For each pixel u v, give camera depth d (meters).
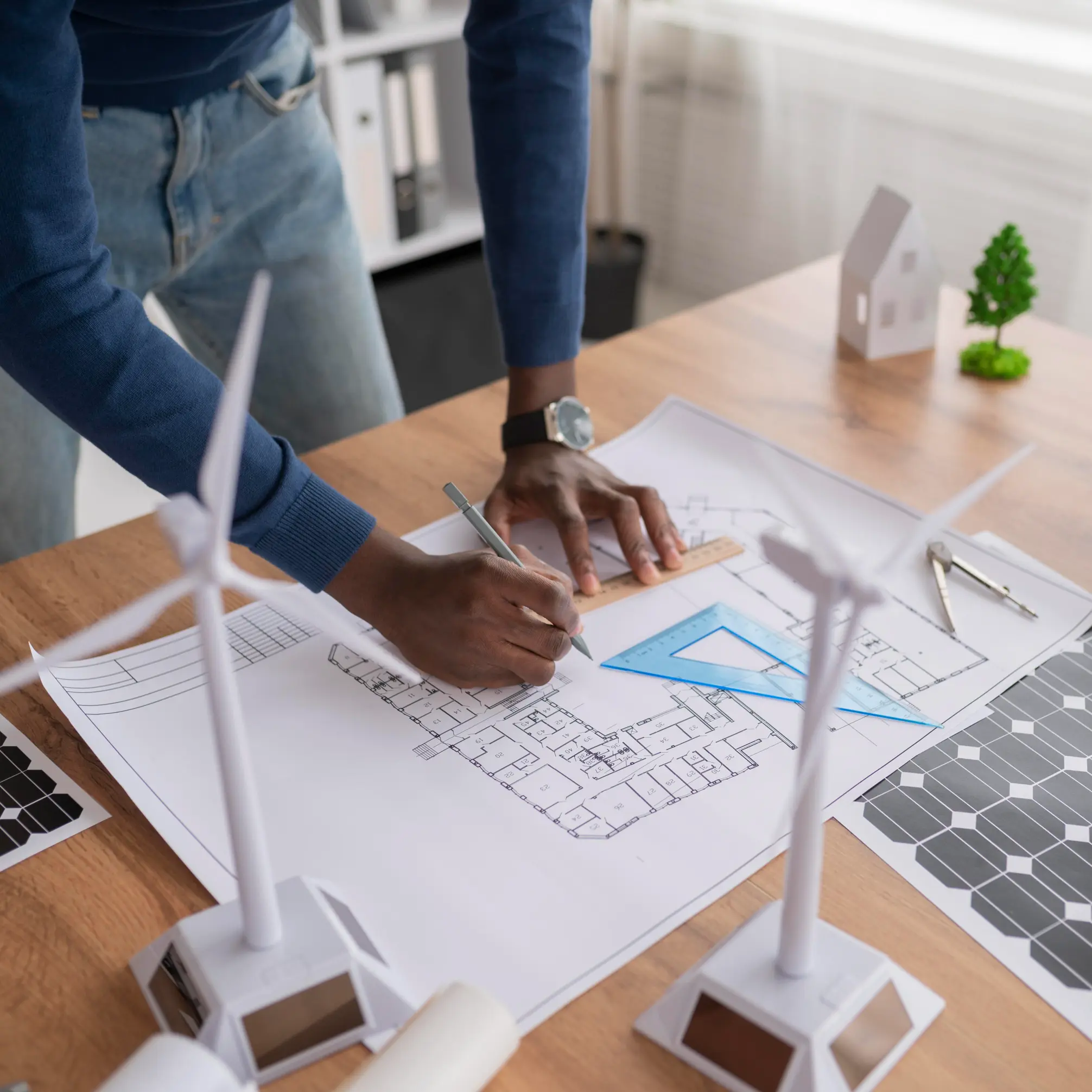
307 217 1.26
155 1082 0.44
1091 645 0.79
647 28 2.75
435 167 2.93
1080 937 0.59
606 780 0.68
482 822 0.65
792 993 0.51
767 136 2.62
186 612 0.84
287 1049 0.52
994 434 1.03
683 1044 0.52
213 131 1.14
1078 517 0.92
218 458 0.37
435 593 0.75
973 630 0.80
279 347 1.33
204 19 0.97
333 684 0.77
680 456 1.02
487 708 0.75
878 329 1.15
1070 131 2.08
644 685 0.76
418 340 2.86
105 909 0.61
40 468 1.17
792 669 0.77
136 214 1.14
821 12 2.41
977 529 0.91
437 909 0.60
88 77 1.01
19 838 0.65
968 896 0.61
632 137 2.92
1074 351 1.17
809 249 2.65
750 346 1.19
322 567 0.77
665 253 3.01
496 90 0.96
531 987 0.56
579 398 1.10
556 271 0.99
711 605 0.84
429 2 2.91
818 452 1.01
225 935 0.54
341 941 0.54
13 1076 0.52
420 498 0.97
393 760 0.70
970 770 0.69
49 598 0.85
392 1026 0.54
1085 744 0.71
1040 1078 0.52
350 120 2.68
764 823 0.65
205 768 0.70
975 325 1.13
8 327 0.68
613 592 0.86
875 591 0.40
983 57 2.17
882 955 0.53
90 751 0.72
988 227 2.27
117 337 0.70
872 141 2.41
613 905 0.60
